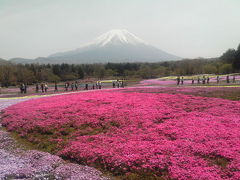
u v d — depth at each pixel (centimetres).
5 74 10131
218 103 2186
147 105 2138
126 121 1633
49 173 941
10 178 887
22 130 1602
